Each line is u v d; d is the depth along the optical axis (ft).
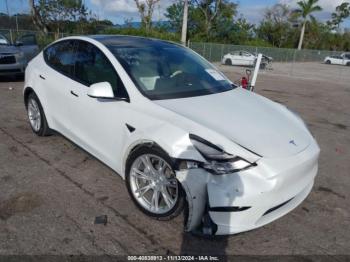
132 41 13.46
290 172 8.79
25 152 14.35
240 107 11.02
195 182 8.39
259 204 8.42
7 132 16.76
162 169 9.47
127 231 9.40
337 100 34.78
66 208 10.34
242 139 9.06
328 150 17.69
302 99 34.04
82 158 13.97
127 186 10.39
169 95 10.87
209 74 13.23
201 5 140.97
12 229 9.22
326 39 198.90
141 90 10.65
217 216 8.40
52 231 9.23
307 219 10.67
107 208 10.46
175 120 9.39
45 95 14.57
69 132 13.38
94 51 12.53
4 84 30.58
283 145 9.36
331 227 10.32
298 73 71.36
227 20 146.20
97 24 103.71
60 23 94.48
